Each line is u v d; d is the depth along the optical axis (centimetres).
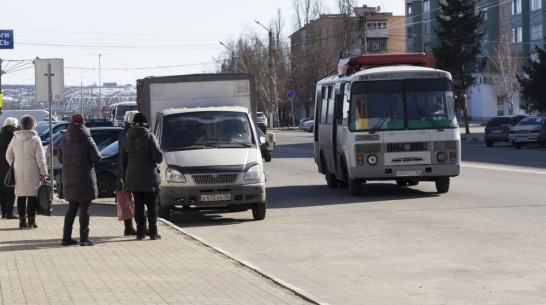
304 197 2625
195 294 1062
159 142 2116
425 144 2481
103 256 1406
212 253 1444
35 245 1557
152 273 1227
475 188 2673
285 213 2192
